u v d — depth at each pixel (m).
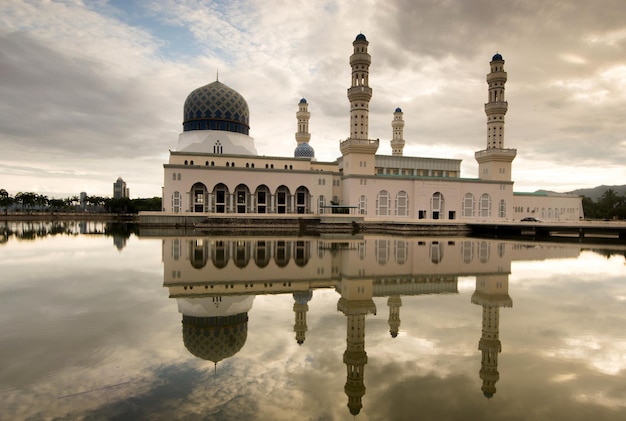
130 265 24.64
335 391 8.12
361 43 79.81
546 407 7.52
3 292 16.89
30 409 7.23
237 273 22.30
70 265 24.55
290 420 6.91
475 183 87.19
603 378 8.91
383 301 16.53
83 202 154.12
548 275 23.16
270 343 11.11
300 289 18.61
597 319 13.82
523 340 11.55
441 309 15.22
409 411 7.30
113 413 7.12
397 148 103.31
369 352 10.52
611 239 55.31
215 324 12.75
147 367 9.22
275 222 71.81
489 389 8.29
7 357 9.67
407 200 83.75
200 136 84.12
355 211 79.50
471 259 30.06
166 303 15.32
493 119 88.62
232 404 7.48
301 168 85.44
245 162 81.81
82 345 10.55
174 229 65.38
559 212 99.38
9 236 47.78
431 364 9.71
